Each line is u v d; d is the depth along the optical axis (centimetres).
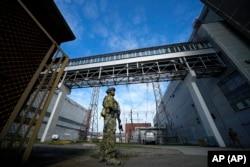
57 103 1348
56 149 438
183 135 2106
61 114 2859
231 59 1031
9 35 148
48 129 1201
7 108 139
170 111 2741
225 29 1214
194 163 209
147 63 1448
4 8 144
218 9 1039
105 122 232
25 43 169
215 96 1312
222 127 1227
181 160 241
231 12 959
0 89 132
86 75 1602
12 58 149
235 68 1030
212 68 1174
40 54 195
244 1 845
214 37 1191
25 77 166
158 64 1439
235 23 973
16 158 147
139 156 309
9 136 143
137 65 1448
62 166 163
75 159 229
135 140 2497
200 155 333
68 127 3080
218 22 1288
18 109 149
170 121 2748
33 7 192
